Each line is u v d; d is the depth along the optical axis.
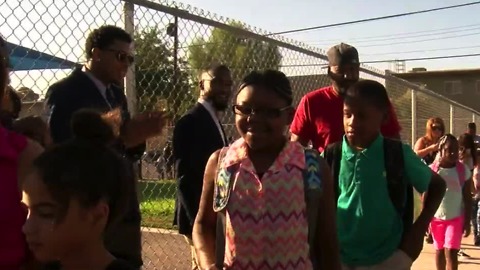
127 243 3.72
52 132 3.61
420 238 3.66
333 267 3.00
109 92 3.96
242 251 2.83
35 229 2.01
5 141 2.53
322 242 2.99
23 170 2.54
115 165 2.10
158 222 8.94
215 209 2.93
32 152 2.58
